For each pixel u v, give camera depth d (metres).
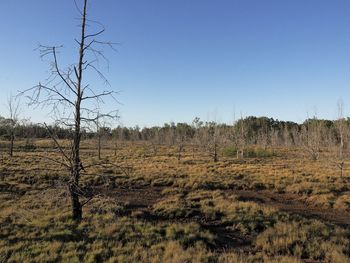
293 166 32.22
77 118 11.32
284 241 10.98
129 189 19.91
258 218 13.26
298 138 57.09
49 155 34.28
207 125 48.91
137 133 66.69
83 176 22.22
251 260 9.45
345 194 18.94
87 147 53.50
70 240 10.48
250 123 77.25
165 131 63.16
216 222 13.43
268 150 47.66
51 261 8.77
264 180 22.53
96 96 14.48
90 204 15.02
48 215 12.84
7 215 12.68
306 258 10.09
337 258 9.59
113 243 10.28
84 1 11.20
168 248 9.91
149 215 14.23
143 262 8.89
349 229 12.74
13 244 9.90
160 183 21.20
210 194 17.92
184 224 12.61
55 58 11.02
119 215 13.91
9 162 28.25
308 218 14.18
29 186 18.67
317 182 22.41
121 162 32.94
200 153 46.97
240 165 32.31
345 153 31.95
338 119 31.98
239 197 17.78
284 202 17.56
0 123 35.78
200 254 9.46
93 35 11.19
